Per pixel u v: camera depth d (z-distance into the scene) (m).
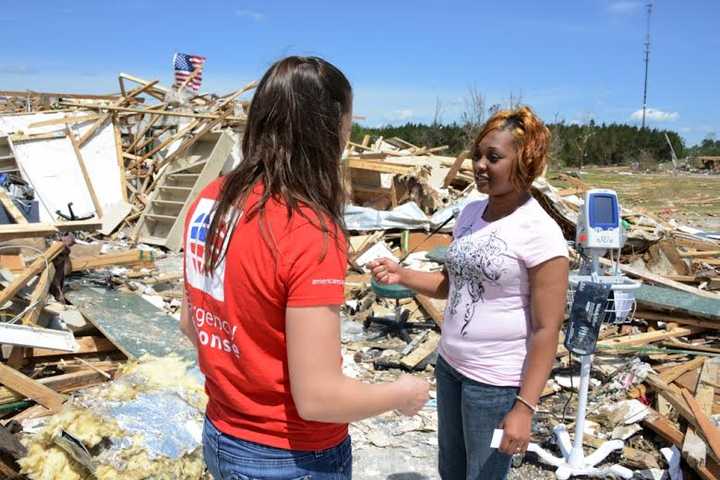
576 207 9.62
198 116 12.31
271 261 1.29
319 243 1.29
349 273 7.81
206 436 1.55
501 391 2.27
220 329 1.43
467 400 2.35
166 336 4.94
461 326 2.36
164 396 3.64
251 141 1.43
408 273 2.64
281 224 1.30
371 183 10.76
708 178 35.47
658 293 6.28
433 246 8.83
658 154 52.56
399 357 5.48
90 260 6.76
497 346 2.27
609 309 3.21
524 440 2.15
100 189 11.83
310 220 1.31
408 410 1.48
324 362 1.28
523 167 2.17
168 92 13.74
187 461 3.22
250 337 1.37
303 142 1.36
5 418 3.89
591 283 3.08
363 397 1.33
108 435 3.18
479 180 2.25
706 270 8.71
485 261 2.24
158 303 6.42
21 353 4.57
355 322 6.46
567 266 2.15
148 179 12.40
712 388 4.62
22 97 16.38
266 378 1.38
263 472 1.43
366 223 9.09
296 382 1.29
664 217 16.92
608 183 30.34
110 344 5.06
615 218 3.19
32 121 12.07
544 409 4.52
